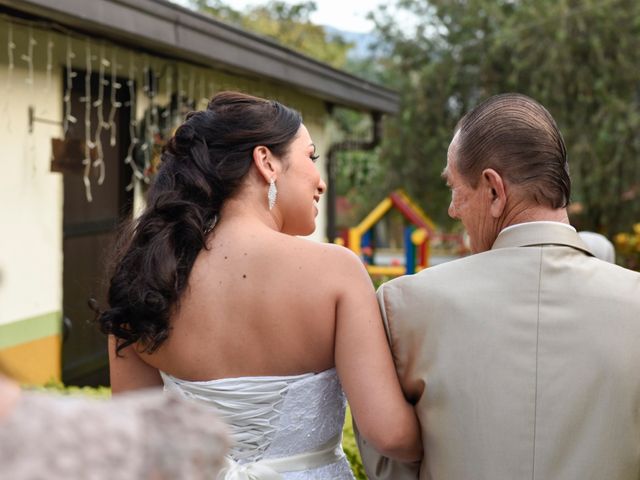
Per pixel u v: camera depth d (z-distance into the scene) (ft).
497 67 54.24
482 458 4.95
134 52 19.80
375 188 57.93
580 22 48.52
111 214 20.52
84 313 19.54
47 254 17.34
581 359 4.91
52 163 17.07
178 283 5.19
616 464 4.84
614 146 48.93
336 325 5.29
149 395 2.64
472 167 5.34
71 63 18.30
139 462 2.40
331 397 5.51
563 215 5.36
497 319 5.06
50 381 16.78
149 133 20.08
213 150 5.42
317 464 5.53
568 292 5.05
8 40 16.01
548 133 5.26
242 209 5.41
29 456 2.23
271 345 5.24
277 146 5.49
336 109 37.27
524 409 4.91
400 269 38.65
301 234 5.76
